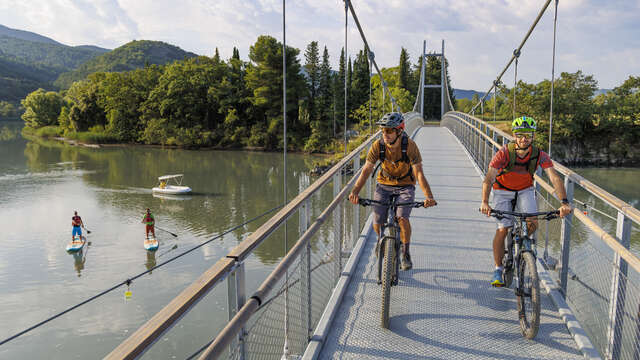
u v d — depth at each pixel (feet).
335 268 13.51
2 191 159.12
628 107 220.23
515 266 11.50
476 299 12.62
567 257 12.14
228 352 6.50
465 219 21.93
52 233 106.73
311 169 209.46
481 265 15.38
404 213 12.24
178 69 327.06
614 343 8.90
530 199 11.80
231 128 302.45
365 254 16.43
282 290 8.33
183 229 108.99
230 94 316.60
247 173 203.62
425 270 14.92
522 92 215.51
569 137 223.92
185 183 178.70
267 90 291.99
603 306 9.66
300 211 10.50
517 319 11.42
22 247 95.81
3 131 491.72
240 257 6.31
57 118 494.18
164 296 67.15
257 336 7.26
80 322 59.00
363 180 12.01
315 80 331.98
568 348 10.00
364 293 13.09
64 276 78.07
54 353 51.62
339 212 13.73
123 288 70.79
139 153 279.08
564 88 218.59
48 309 64.23
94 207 134.41
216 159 250.16
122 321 59.11
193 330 51.75
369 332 10.82
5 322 59.93
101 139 336.29
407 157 11.68
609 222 73.31
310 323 10.23
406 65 351.25
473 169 40.22
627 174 200.13
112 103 345.10
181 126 314.96
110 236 102.32
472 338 10.50
